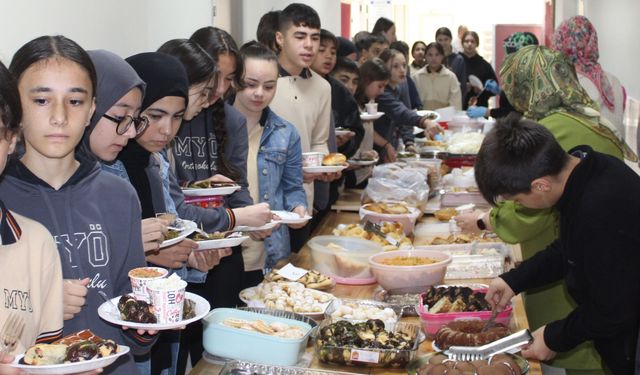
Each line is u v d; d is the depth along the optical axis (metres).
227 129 2.97
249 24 5.72
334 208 4.19
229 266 3.10
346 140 4.56
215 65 2.50
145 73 2.17
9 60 2.33
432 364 1.93
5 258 1.58
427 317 2.28
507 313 2.33
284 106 3.84
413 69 9.75
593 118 2.82
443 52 8.87
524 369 1.99
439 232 3.64
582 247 2.02
